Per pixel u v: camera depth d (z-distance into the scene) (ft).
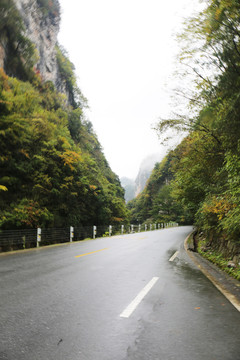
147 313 14.03
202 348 10.09
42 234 63.16
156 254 39.52
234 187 26.40
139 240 66.59
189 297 17.21
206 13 18.30
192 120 30.96
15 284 20.13
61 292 17.98
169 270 26.86
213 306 15.34
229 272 25.62
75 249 45.62
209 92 22.59
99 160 243.60
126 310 14.46
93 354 9.57
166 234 95.81
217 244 39.91
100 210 111.75
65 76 264.93
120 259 33.94
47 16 233.55
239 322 12.82
